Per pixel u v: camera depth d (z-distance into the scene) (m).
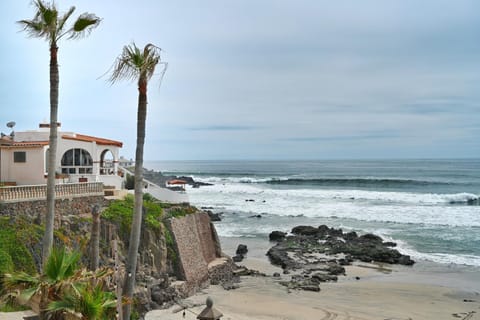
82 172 32.16
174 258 26.84
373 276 35.06
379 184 112.38
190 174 180.00
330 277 33.97
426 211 65.25
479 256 40.62
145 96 14.37
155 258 25.66
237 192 100.06
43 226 21.45
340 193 90.56
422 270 36.62
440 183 110.12
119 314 12.57
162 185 41.66
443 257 40.53
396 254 40.28
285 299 28.06
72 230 22.77
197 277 28.12
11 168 28.17
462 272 35.81
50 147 16.03
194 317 22.56
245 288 29.77
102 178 32.62
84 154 32.31
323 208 71.12
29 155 28.00
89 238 22.58
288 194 92.50
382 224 56.62
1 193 20.56
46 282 11.97
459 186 104.25
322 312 25.84
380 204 74.31
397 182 112.62
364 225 56.44
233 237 51.09
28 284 12.25
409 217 60.66
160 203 29.91
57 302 11.62
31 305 16.42
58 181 28.58
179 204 31.06
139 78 14.24
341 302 28.06
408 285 32.28
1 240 19.19
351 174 162.88
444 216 60.78
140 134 14.34
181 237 27.78
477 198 76.50
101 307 11.81
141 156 14.36
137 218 14.34
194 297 26.28
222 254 33.97
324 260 39.88
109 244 23.89
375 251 41.31
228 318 23.73
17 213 20.97
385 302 28.27
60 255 12.52
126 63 14.17
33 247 20.19
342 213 65.75
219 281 30.42
